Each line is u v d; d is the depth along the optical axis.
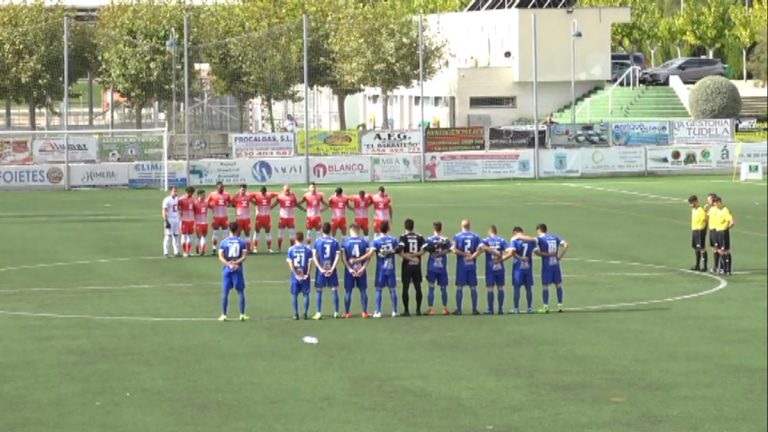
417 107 109.06
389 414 27.86
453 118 101.81
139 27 92.44
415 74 93.00
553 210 66.50
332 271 38.50
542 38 102.31
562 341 35.38
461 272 39.31
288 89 90.19
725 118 97.44
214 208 52.75
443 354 33.66
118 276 46.56
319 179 81.81
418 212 65.25
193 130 91.25
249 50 88.75
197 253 52.34
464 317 39.06
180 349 34.22
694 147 87.62
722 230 47.66
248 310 40.06
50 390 29.81
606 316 39.12
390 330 36.84
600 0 126.69
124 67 89.69
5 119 95.12
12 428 26.69
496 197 72.81
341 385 30.33
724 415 27.97
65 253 52.28
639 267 49.12
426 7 125.94
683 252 52.97
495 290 43.66
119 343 34.97
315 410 28.14
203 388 30.02
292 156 81.94
